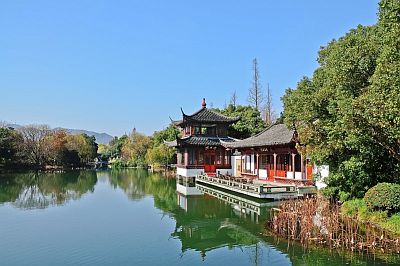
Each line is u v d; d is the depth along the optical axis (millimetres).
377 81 14281
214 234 18547
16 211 26000
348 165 19531
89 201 31188
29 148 74625
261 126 56438
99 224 21297
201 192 36812
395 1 14391
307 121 21219
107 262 14180
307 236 15805
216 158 47562
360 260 13172
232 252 15281
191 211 25484
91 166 92375
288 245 15422
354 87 18125
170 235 18453
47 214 24781
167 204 29031
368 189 19688
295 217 17922
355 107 15578
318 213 19781
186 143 45750
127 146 101000
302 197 26375
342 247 14633
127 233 18969
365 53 17469
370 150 18500
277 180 34062
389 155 19109
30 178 56344
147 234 18734
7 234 18781
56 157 77938
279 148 33594
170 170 73438
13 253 15375
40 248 16094
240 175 44062
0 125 83500
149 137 97312
